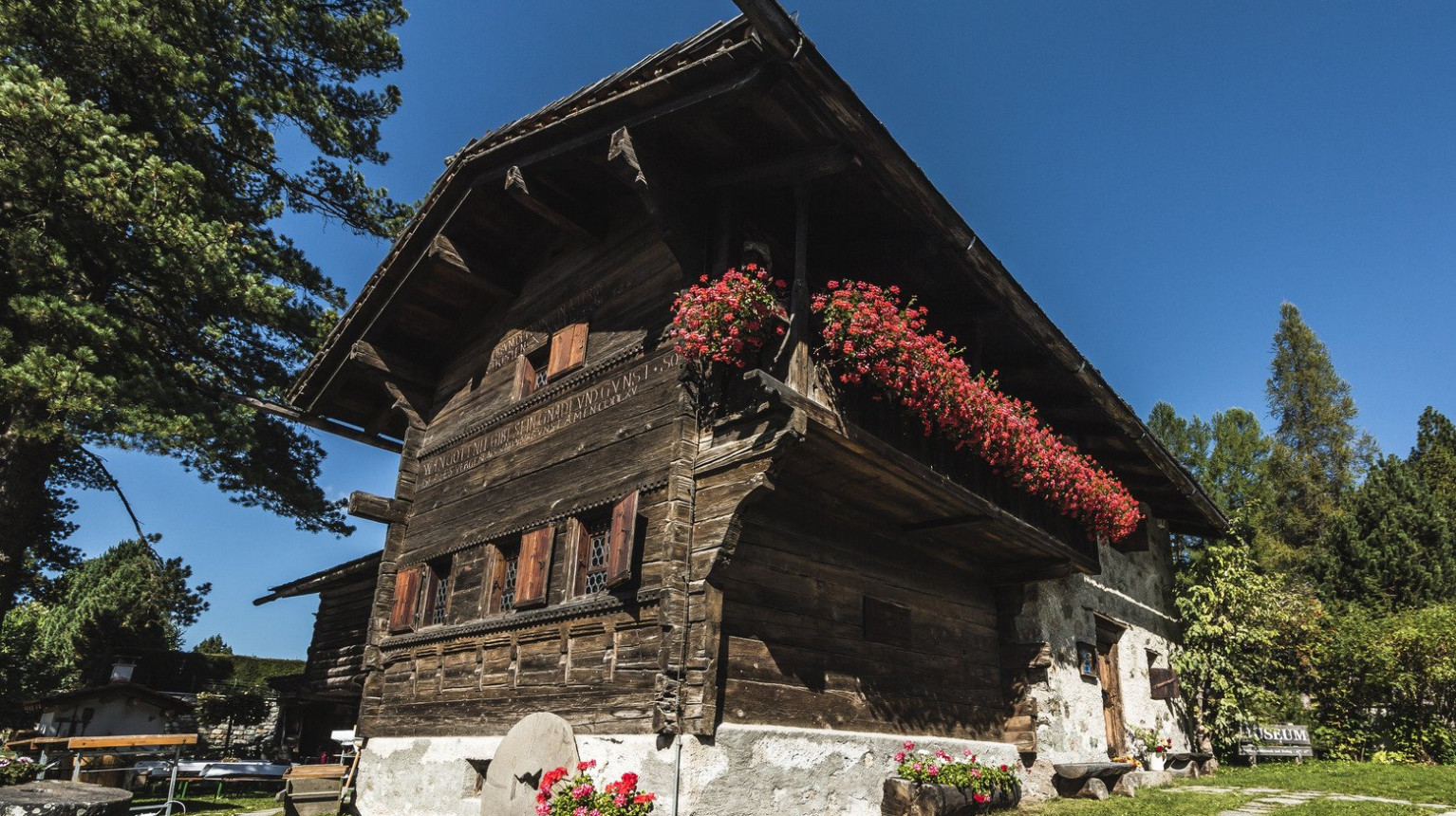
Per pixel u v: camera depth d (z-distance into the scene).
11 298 11.95
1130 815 8.22
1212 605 14.70
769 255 7.60
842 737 7.41
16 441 13.72
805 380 6.63
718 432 6.98
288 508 16.97
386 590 10.38
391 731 9.50
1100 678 12.09
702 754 6.21
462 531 9.57
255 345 16.64
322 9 17.02
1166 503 14.47
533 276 10.09
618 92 7.15
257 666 29.88
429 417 11.33
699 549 6.69
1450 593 22.84
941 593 9.41
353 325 10.91
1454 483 31.17
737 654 6.73
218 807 13.33
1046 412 11.27
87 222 12.66
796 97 6.23
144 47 13.02
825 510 7.96
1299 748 14.72
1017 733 9.71
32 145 11.70
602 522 7.82
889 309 6.91
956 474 8.42
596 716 6.90
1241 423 26.97
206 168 15.12
